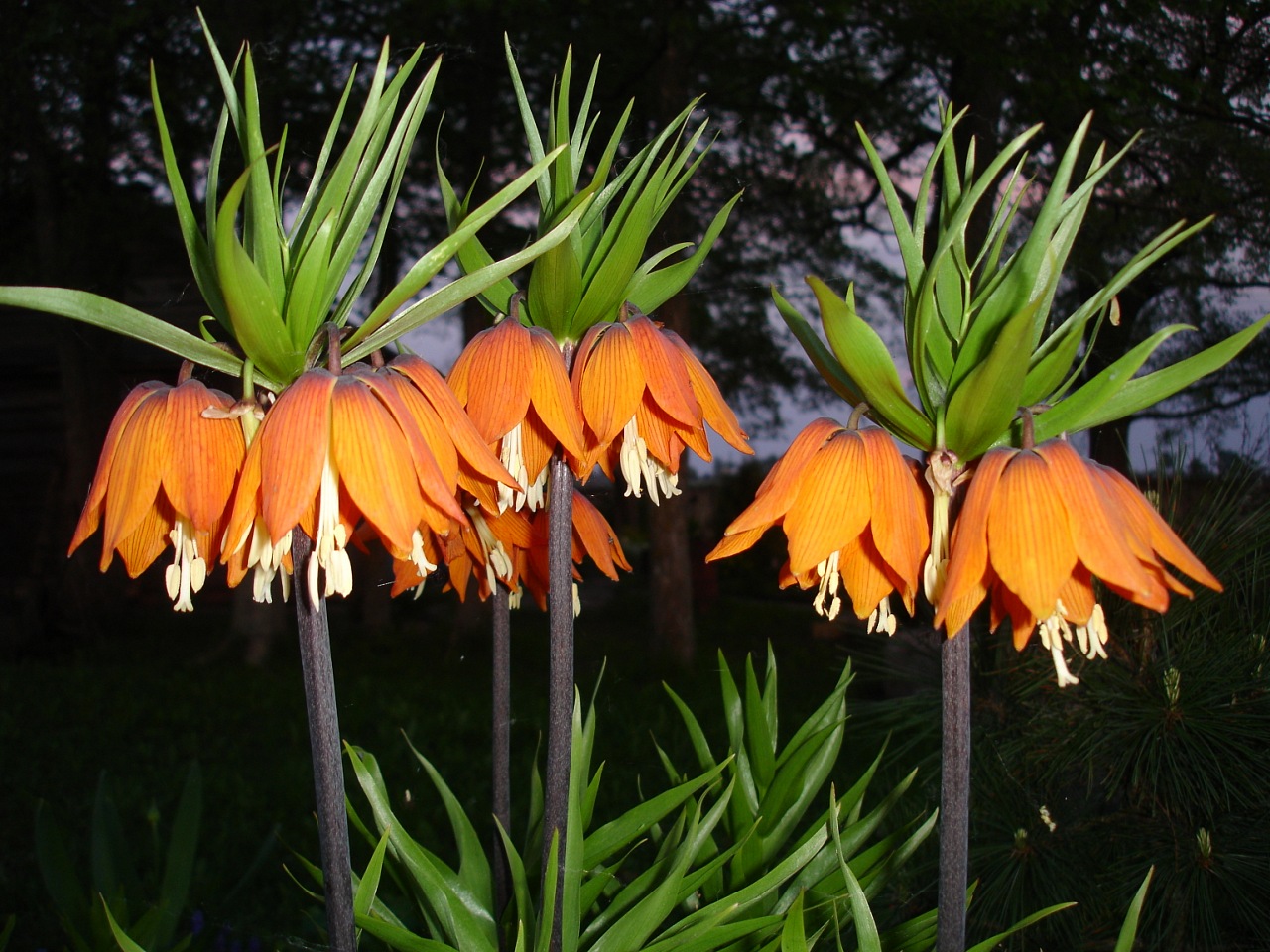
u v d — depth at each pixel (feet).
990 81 26.58
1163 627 7.79
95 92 32.30
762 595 56.18
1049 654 8.13
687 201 32.55
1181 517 8.21
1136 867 7.66
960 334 4.36
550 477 5.43
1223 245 25.26
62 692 26.81
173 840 7.72
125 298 38.96
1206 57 26.53
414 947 5.13
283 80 28.30
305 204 4.65
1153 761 7.37
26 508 43.14
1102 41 26.84
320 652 4.29
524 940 5.00
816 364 4.73
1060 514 4.00
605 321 5.39
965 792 4.22
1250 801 7.49
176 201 4.22
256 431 4.18
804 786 6.63
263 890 12.69
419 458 4.19
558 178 5.30
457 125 32.81
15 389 43.32
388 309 4.22
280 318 4.10
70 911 7.21
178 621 43.45
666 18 29.91
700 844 6.30
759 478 58.65
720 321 41.88
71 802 17.08
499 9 28.48
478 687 27.84
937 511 4.33
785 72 33.17
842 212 37.11
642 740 20.99
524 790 16.87
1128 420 18.02
